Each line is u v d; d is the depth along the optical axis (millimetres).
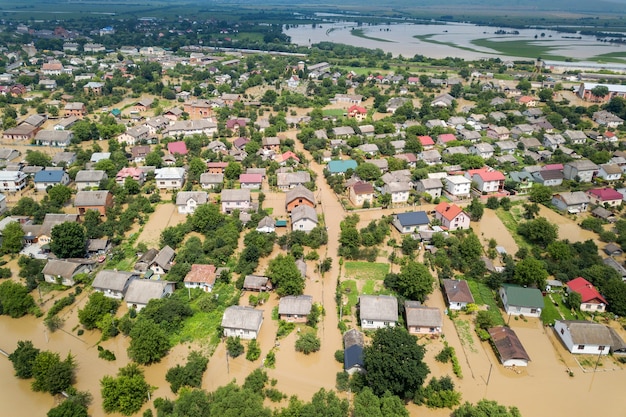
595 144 189250
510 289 95938
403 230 123875
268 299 98062
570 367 82812
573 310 95625
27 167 153125
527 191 152625
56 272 101750
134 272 101750
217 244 113062
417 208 138500
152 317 88688
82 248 108500
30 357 79375
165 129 195750
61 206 134375
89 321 89000
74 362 82500
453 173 158375
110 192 137875
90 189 142500
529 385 78625
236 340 84125
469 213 132500
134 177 149000
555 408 74312
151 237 121062
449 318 93562
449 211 126688
